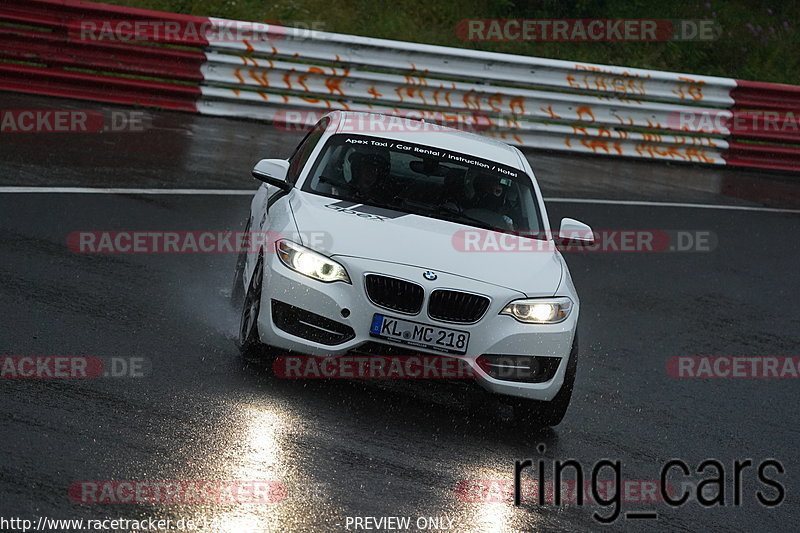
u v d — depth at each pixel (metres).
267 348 20.98
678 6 72.00
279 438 17.67
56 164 35.38
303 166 23.94
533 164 49.84
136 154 39.00
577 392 24.00
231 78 47.03
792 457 22.17
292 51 48.03
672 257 39.41
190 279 26.75
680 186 51.53
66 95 44.50
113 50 45.12
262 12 58.19
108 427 16.80
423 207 22.92
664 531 17.14
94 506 14.13
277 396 19.75
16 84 43.94
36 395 17.61
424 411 20.83
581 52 65.19
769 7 77.69
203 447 16.72
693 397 25.12
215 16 56.84
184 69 46.28
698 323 31.89
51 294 23.22
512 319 20.33
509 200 23.89
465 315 20.16
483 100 51.44
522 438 20.53
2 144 36.66
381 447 18.28
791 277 39.38
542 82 52.56
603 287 34.16
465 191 23.62
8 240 26.52
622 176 51.28
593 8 67.00
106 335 21.38
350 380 21.75
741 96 56.69
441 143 25.03
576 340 21.20
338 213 21.78
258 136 45.50
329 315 20.00
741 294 36.12
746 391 26.31
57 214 29.75
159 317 23.19
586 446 20.69
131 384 18.86
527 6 65.44
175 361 20.55
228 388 19.61
